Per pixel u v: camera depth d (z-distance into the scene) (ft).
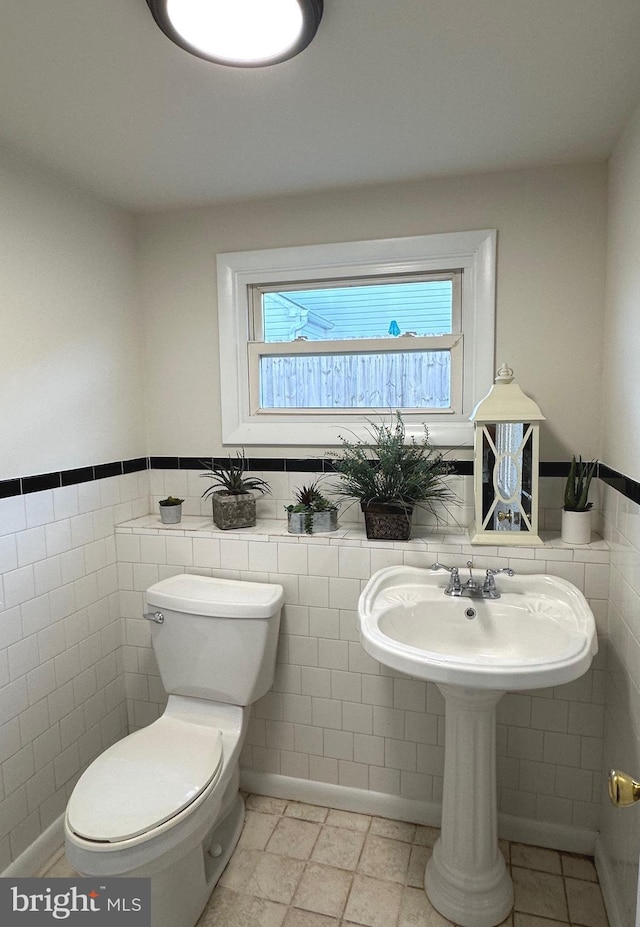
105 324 6.70
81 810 4.42
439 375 6.69
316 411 7.04
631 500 4.76
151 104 4.60
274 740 6.70
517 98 4.60
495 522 5.82
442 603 5.55
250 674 5.84
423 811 6.27
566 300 6.05
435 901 5.22
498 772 6.07
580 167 5.89
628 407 4.90
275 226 6.80
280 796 6.73
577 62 4.11
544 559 5.68
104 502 6.72
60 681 6.01
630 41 3.86
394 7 3.48
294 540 6.32
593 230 5.91
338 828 6.24
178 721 5.87
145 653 7.00
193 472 7.43
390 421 6.72
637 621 4.56
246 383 7.17
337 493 6.88
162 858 4.33
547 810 5.96
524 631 5.35
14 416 5.40
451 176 6.19
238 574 6.55
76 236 6.23
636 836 4.40
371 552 6.11
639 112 4.61
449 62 4.09
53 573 5.90
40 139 5.17
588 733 5.75
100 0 3.37
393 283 6.72
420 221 6.36
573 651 4.34
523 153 5.64
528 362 6.23
